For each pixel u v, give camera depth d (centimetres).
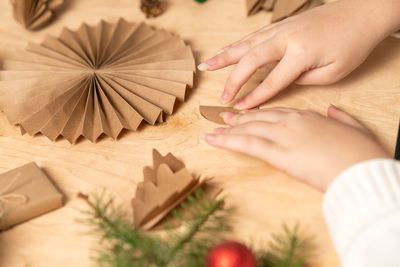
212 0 85
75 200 62
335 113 66
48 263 57
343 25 70
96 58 73
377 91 71
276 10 80
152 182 61
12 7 83
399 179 55
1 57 78
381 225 53
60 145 68
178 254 54
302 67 68
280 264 53
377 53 75
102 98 69
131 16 84
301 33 69
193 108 71
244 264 49
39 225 60
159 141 68
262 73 74
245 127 64
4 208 59
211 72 75
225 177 63
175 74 72
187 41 79
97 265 57
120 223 56
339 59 69
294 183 63
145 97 70
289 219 60
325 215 57
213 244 55
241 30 81
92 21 84
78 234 59
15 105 69
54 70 72
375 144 60
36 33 82
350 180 55
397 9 71
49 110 68
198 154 66
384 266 51
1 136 69
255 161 65
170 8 85
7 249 58
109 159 66
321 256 57
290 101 71
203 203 57
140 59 73
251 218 60
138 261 53
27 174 62
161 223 58
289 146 60
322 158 58
